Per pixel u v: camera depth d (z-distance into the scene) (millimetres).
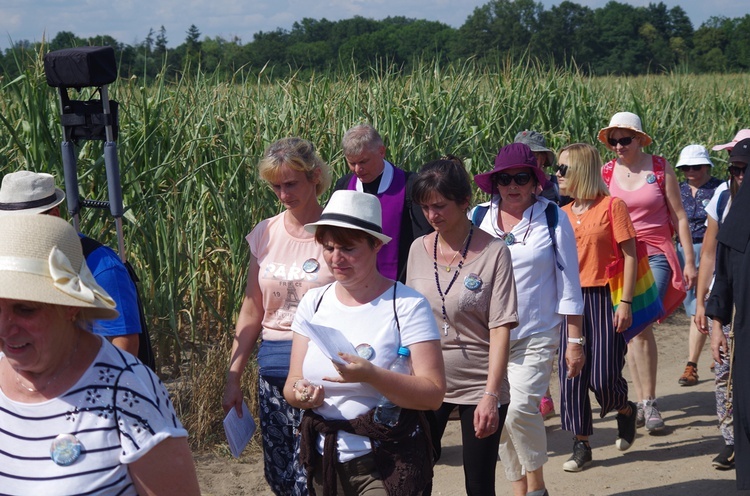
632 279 5238
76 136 3945
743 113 15195
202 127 7312
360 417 3004
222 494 4918
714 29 58594
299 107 8164
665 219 6527
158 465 2090
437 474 5309
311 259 3887
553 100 10523
